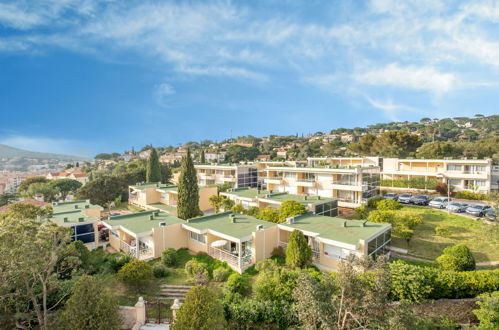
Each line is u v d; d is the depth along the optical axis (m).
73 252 16.42
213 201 37.16
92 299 12.28
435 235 27.39
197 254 25.02
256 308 15.37
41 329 13.48
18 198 66.75
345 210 39.06
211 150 155.38
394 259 23.25
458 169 48.56
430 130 125.94
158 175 59.62
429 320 14.82
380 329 10.49
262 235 23.28
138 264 19.19
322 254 22.14
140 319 15.18
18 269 12.38
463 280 17.38
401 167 55.38
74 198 50.50
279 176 48.31
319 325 11.81
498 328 13.70
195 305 11.93
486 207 34.09
